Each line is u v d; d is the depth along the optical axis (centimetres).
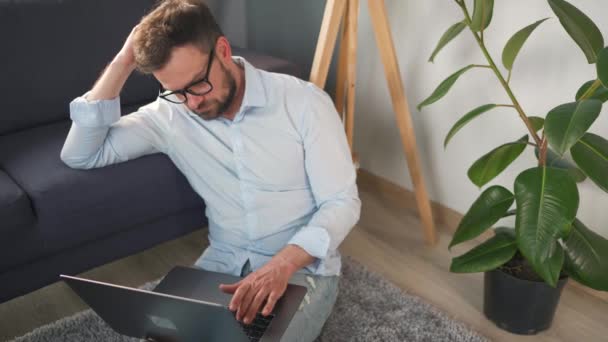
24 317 172
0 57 181
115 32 199
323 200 141
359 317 169
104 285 105
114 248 170
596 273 146
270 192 143
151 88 207
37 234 152
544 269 139
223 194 148
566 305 178
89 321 166
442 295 183
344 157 141
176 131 147
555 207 135
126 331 124
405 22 205
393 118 223
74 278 107
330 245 133
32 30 186
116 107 145
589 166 136
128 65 141
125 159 156
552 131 123
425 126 213
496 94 187
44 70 187
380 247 205
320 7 232
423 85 208
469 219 159
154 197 165
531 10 170
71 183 153
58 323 165
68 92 192
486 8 144
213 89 126
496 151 155
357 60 229
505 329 168
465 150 202
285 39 255
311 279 139
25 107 185
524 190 139
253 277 122
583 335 167
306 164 141
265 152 140
